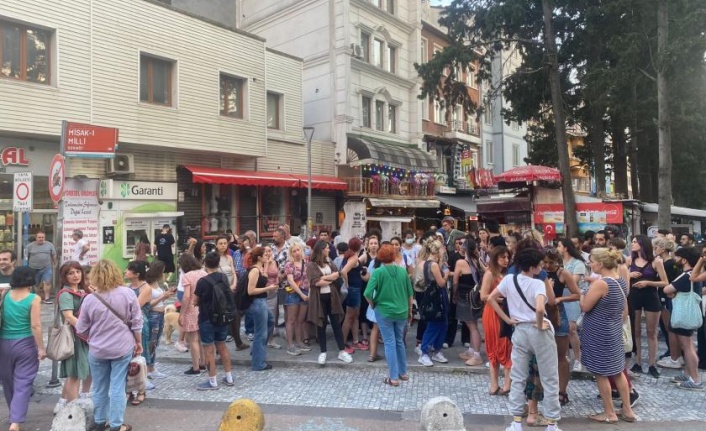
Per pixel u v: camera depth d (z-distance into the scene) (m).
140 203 14.52
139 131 14.07
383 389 6.52
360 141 21.58
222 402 6.08
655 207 17.17
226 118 16.56
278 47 24.22
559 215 14.25
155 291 6.97
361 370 7.40
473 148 32.50
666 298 7.38
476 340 7.36
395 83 25.34
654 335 6.91
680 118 18.95
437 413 4.82
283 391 6.46
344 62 22.00
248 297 7.28
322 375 7.16
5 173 12.19
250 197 18.70
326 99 22.53
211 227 17.06
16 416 5.04
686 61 12.37
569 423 5.35
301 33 23.33
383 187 22.42
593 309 5.38
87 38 12.95
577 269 6.74
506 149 35.53
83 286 5.90
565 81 18.16
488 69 17.50
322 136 22.64
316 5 22.80
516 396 5.05
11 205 12.43
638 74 14.41
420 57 26.75
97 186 13.55
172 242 14.38
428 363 7.30
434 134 28.50
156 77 14.88
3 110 11.38
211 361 6.57
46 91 12.12
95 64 13.10
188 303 7.27
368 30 23.48
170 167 15.79
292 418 5.53
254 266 7.37
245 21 25.61
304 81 23.22
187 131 15.34
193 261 7.41
